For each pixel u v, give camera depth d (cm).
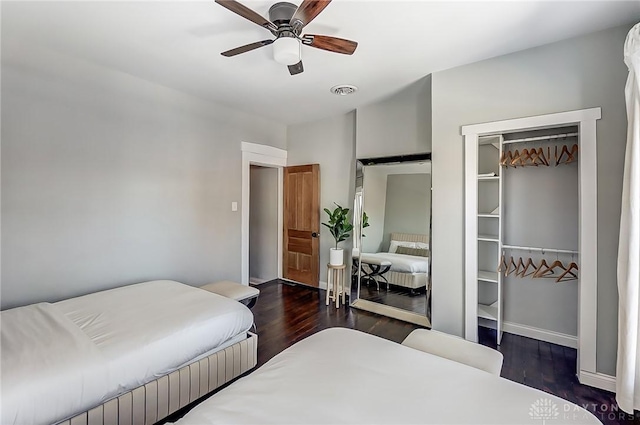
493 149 297
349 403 113
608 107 217
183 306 223
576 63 229
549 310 292
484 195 311
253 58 265
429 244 326
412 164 347
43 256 256
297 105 391
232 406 112
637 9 193
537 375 236
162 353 176
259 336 302
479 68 270
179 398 187
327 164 451
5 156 238
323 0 158
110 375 154
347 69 285
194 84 324
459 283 289
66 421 142
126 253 307
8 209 240
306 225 468
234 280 414
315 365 141
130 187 309
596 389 218
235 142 412
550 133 287
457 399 117
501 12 197
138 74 300
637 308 182
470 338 283
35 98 249
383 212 372
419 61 269
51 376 140
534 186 296
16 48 238
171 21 209
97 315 205
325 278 457
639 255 181
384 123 374
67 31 222
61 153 264
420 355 152
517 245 306
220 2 158
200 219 373
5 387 129
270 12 192
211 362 206
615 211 214
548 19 205
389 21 207
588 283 222
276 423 103
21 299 246
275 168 509
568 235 282
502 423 104
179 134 348
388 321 340
